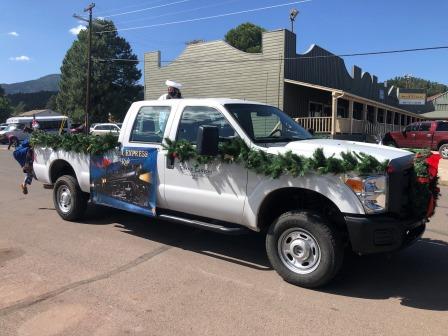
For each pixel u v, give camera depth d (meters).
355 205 4.58
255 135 5.56
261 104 6.22
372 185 4.56
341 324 4.07
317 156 4.70
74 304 4.42
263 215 5.26
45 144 7.91
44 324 4.02
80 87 57.53
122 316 4.18
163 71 29.28
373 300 4.61
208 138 5.07
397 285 5.02
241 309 4.34
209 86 27.48
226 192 5.40
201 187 5.61
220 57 26.86
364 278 5.23
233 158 5.25
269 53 25.00
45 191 11.03
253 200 5.19
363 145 5.41
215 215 5.60
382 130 30.77
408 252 6.23
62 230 7.14
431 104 61.88
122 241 6.55
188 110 5.97
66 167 7.91
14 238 6.68
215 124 5.71
